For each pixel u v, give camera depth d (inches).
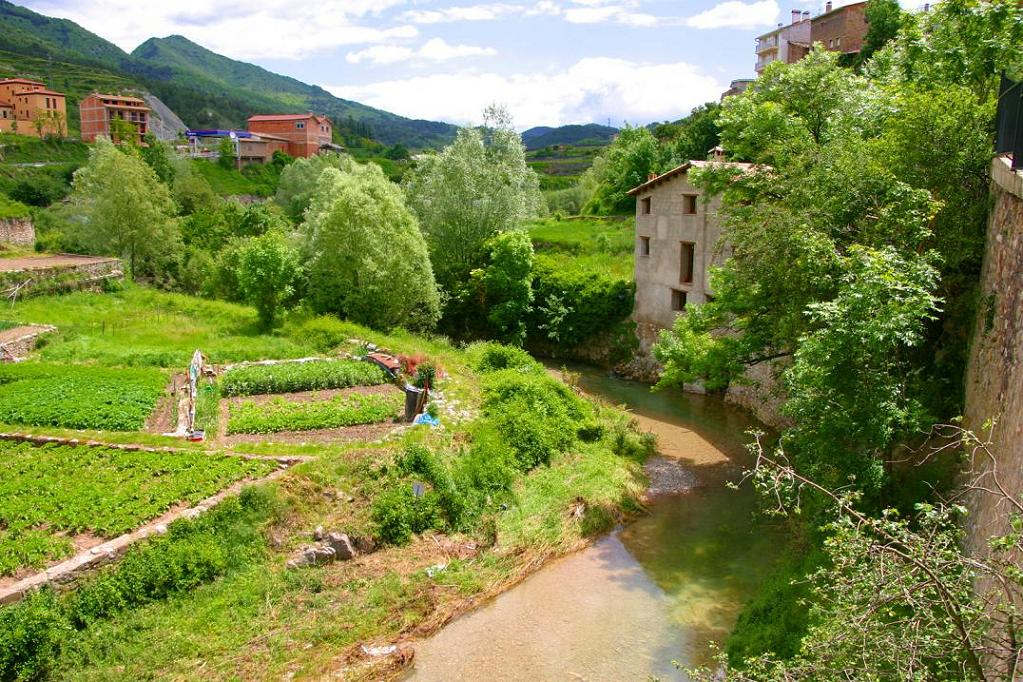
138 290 1524.4
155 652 484.1
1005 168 524.1
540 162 4473.4
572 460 878.4
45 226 2151.8
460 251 1647.4
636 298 1475.1
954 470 573.6
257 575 572.7
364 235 1309.1
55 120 3784.5
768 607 560.7
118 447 682.8
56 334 1088.8
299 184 2989.7
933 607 310.8
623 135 2706.7
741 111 980.6
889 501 569.0
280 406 863.1
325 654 516.4
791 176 799.1
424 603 585.0
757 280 794.2
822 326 654.5
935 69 828.0
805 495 660.7
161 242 1809.8
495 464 775.7
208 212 2267.5
